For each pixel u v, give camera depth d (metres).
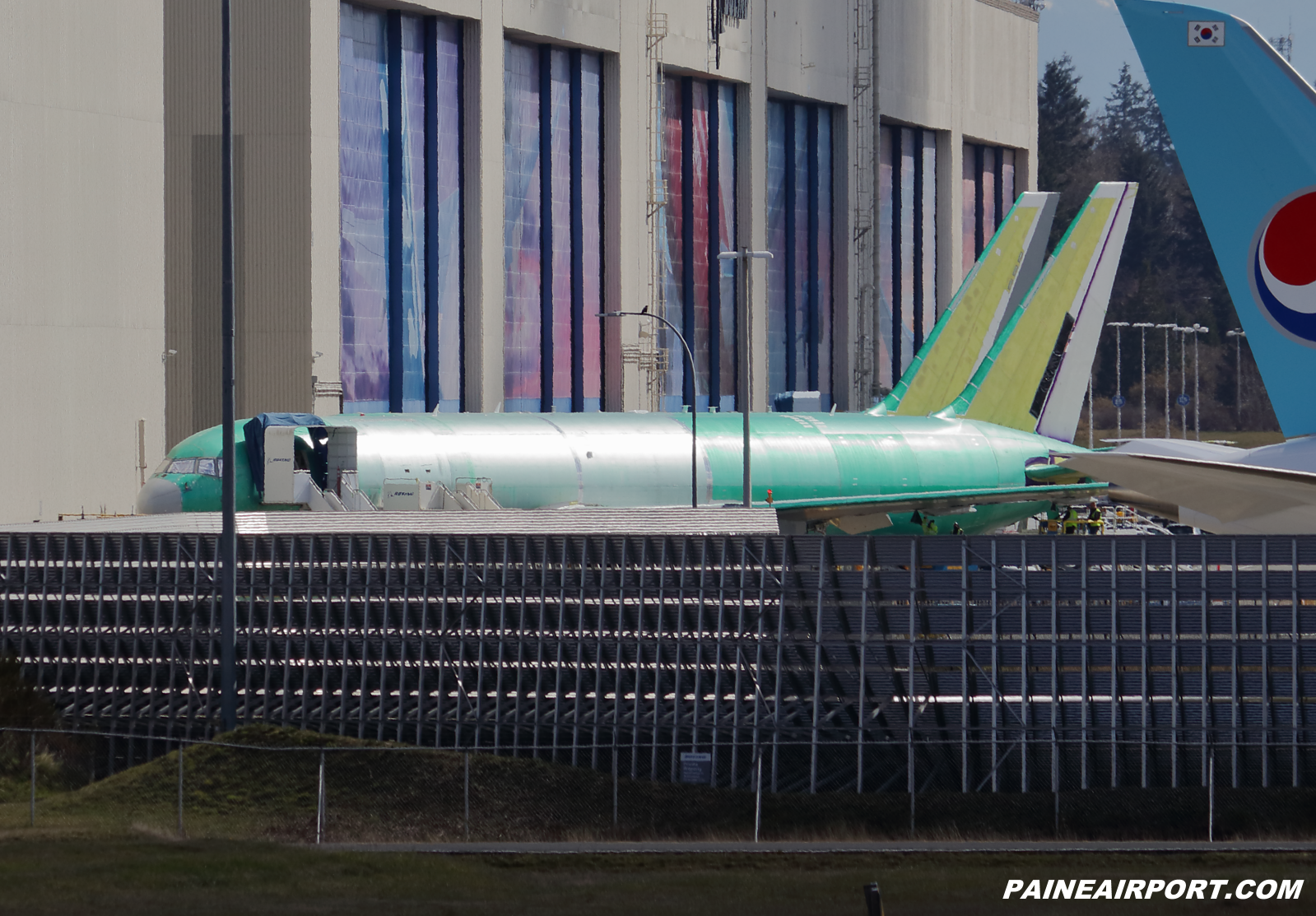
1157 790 138.12
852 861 103.94
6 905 86.31
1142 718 143.75
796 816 132.88
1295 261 116.06
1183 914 87.38
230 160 141.88
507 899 90.75
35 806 128.00
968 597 146.88
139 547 162.88
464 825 126.88
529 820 129.50
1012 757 144.00
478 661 154.00
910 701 146.00
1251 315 117.38
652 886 95.56
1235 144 116.50
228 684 142.00
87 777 145.50
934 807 134.50
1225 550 144.75
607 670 152.88
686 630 151.62
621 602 149.88
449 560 155.12
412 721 152.25
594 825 129.62
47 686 161.88
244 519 198.00
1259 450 117.75
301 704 155.75
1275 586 143.12
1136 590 144.88
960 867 101.31
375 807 129.88
